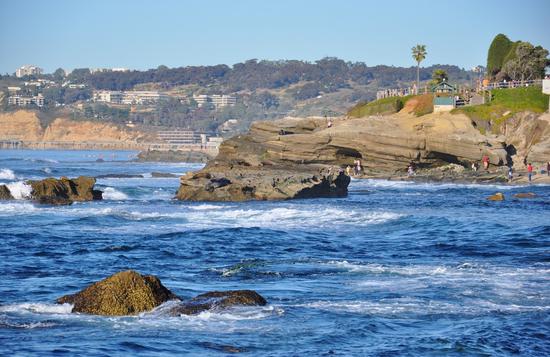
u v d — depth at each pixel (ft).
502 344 120.47
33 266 196.24
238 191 398.42
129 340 119.44
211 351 115.44
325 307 142.00
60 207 350.23
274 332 125.29
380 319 134.62
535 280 167.94
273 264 191.01
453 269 181.98
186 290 161.27
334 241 244.22
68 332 123.54
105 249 226.38
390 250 223.51
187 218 309.42
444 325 131.44
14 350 113.80
